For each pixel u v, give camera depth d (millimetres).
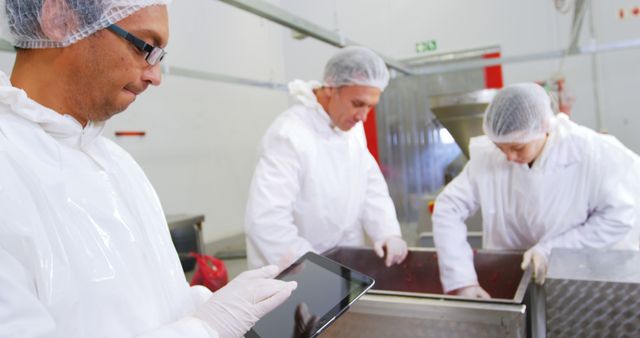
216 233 2777
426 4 3168
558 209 1398
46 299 507
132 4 559
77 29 544
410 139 3059
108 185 640
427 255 1459
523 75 2924
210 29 2777
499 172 1477
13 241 488
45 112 571
